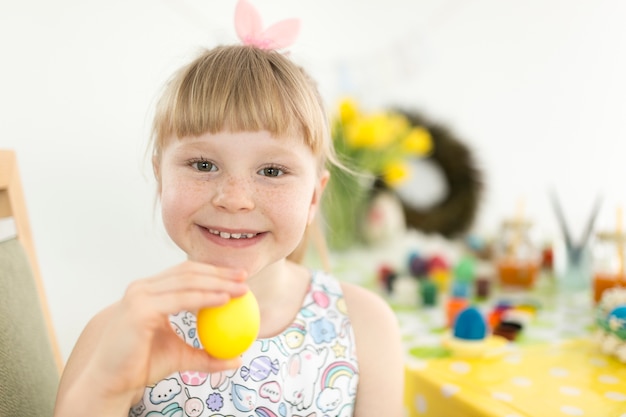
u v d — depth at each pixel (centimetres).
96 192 113
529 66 148
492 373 64
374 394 58
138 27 116
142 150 117
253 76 50
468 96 149
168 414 53
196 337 56
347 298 61
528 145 148
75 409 41
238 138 47
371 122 124
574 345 73
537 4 147
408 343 76
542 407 56
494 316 83
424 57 139
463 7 148
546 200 147
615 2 138
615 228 91
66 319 110
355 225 131
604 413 54
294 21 60
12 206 62
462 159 143
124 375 41
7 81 102
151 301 41
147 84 117
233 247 48
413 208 140
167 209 48
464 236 142
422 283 100
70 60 108
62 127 108
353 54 146
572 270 103
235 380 54
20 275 56
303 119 50
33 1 104
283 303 59
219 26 127
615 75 139
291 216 48
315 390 56
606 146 140
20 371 50
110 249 115
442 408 61
